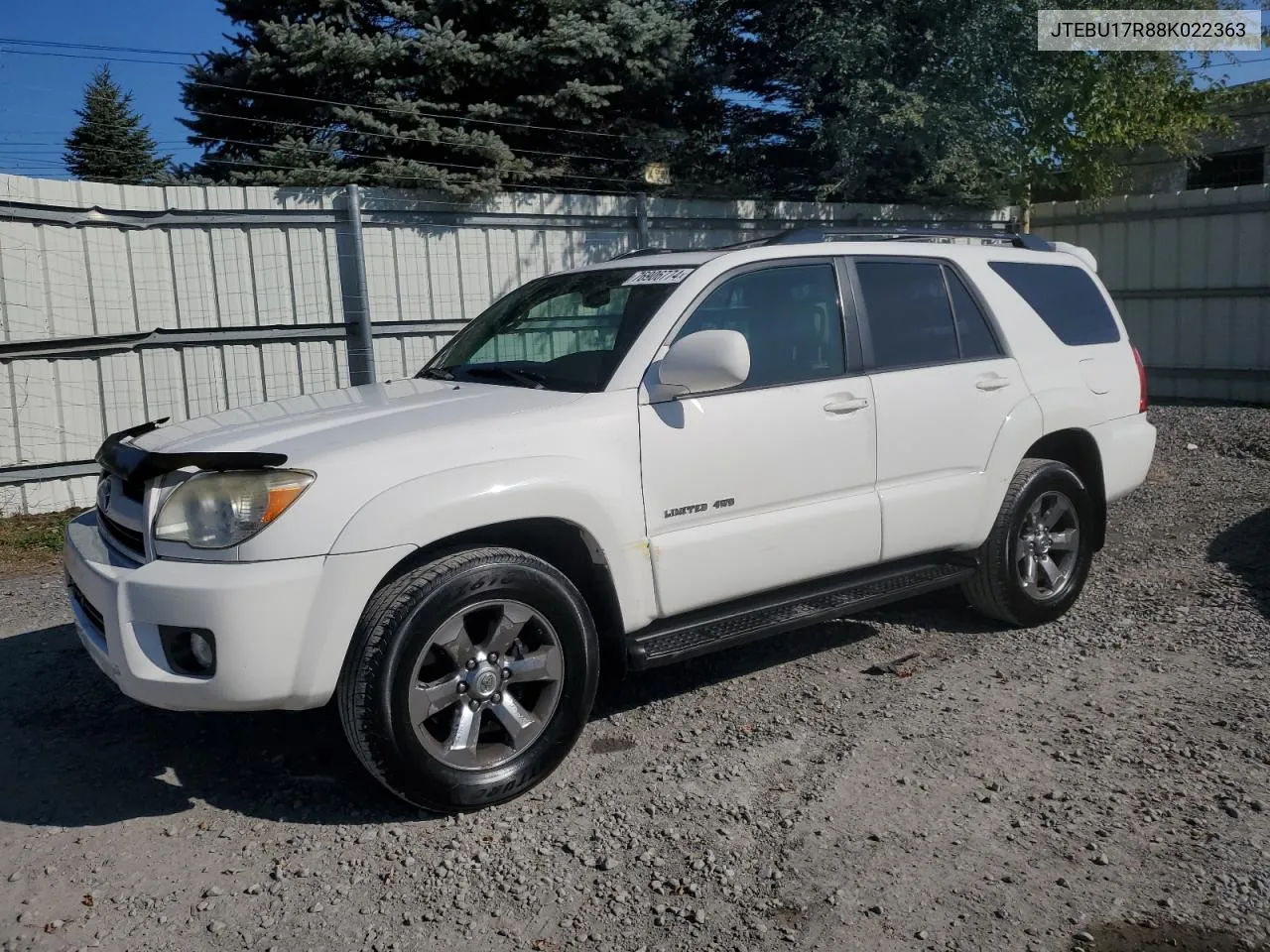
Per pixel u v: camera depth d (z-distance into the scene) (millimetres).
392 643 3555
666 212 12109
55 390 8719
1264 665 4965
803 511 4598
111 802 3938
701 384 4078
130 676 3574
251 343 9773
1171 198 13859
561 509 3910
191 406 9539
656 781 4012
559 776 4078
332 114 13188
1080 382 5723
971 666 5109
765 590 4551
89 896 3340
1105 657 5168
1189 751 4129
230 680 3459
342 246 10086
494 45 12742
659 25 13195
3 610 6305
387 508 3588
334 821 3775
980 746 4230
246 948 3084
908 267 5184
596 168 14164
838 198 15562
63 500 8859
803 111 15672
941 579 5156
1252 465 9609
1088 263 6148
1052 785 3895
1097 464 5844
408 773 3615
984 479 5230
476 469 3773
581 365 4387
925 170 14977
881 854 3479
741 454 4395
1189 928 3076
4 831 3748
